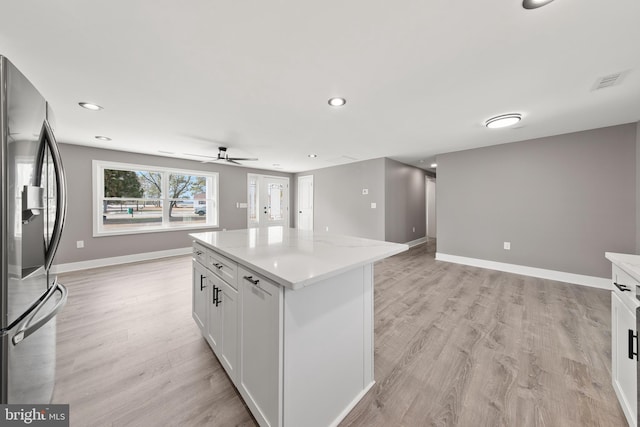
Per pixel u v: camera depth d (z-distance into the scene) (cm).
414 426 121
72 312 245
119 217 450
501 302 270
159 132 325
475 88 205
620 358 129
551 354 177
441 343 192
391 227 527
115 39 144
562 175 338
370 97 221
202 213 565
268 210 668
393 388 146
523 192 371
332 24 133
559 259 343
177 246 505
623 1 116
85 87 202
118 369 161
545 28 135
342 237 202
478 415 127
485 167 407
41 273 120
